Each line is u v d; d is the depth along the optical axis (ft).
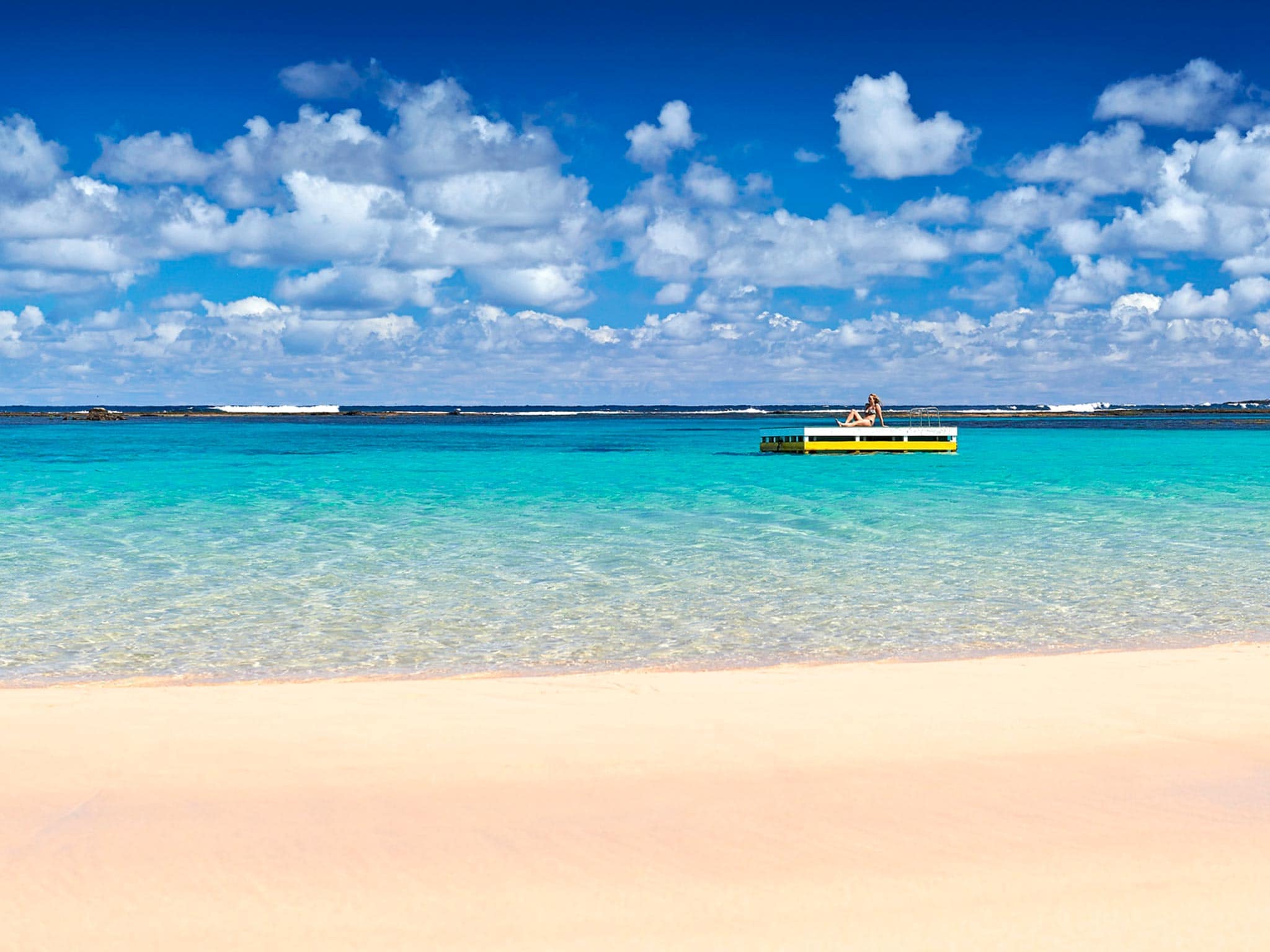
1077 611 40.40
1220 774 19.67
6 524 68.23
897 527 65.98
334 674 31.17
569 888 15.05
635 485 100.73
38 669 31.63
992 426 336.49
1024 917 14.23
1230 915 14.19
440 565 51.57
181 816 17.52
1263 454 155.74
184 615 39.68
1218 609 40.52
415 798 18.44
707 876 15.42
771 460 144.56
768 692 26.76
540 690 27.20
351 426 362.53
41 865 15.57
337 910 14.38
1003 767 20.17
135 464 136.15
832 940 13.70
